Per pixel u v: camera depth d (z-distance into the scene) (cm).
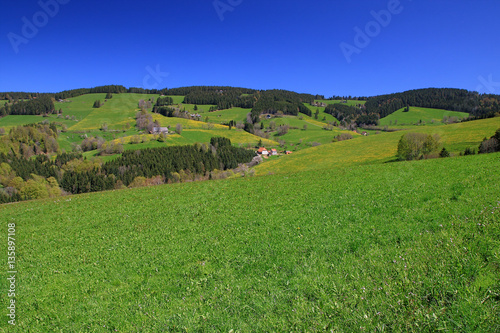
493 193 1176
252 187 2739
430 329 495
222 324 650
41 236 1867
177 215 1959
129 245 1443
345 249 923
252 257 1025
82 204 2878
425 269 658
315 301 662
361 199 1588
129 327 729
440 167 2370
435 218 1019
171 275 1013
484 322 478
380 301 588
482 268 616
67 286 1051
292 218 1440
